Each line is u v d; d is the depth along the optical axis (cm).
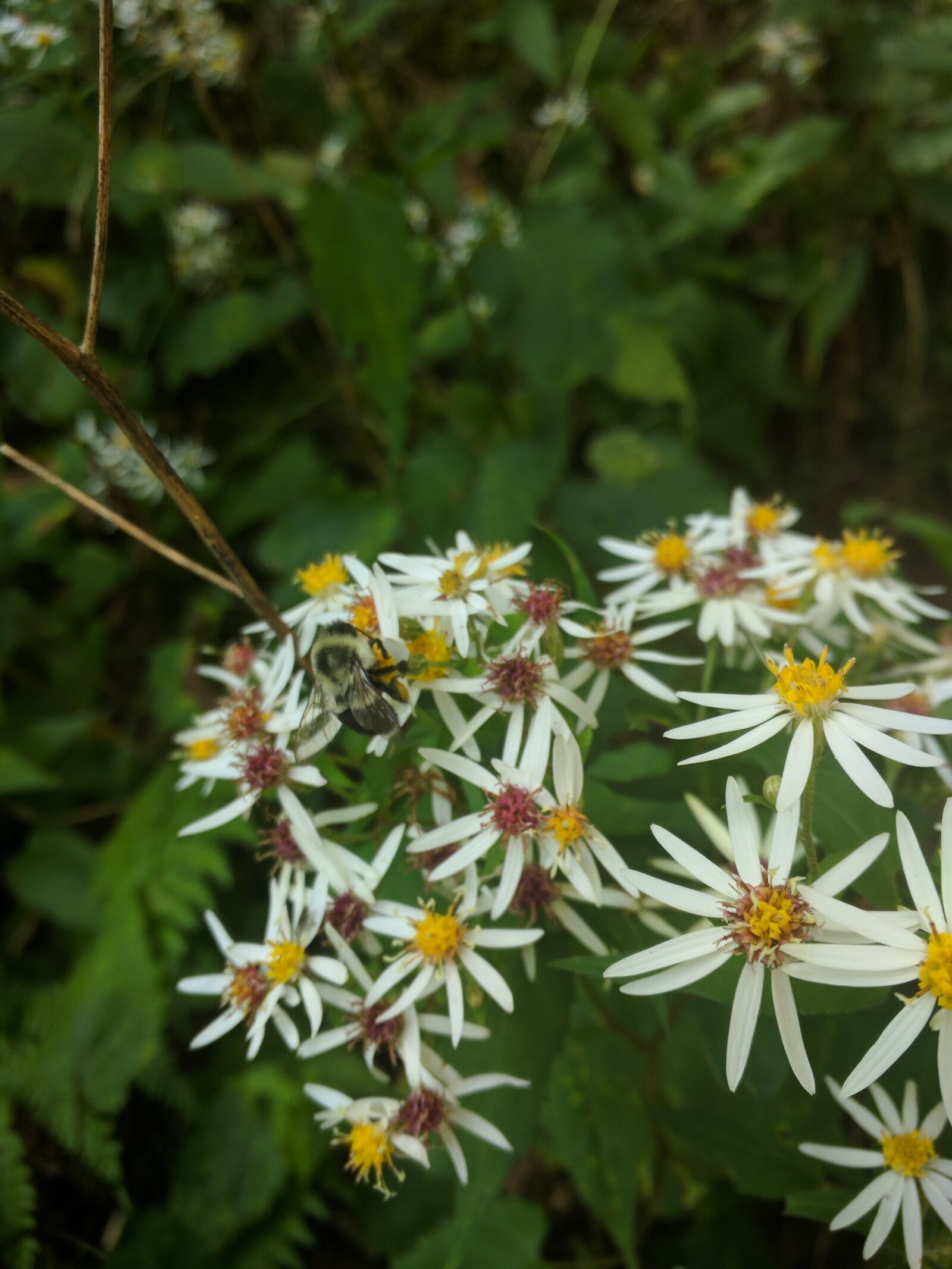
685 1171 16
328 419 29
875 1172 12
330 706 12
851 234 26
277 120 29
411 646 12
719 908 10
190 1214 18
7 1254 17
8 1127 18
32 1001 20
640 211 28
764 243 28
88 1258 18
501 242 26
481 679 12
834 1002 10
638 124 25
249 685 15
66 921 23
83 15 21
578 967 10
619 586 21
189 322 27
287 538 22
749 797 10
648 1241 16
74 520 28
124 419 13
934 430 26
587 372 24
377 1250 18
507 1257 16
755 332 27
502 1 28
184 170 24
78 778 26
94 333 12
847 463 28
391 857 12
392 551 22
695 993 10
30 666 27
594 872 11
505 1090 12
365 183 21
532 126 31
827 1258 16
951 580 25
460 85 32
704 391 27
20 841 25
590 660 13
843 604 15
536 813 11
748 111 29
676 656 16
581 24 29
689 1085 14
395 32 31
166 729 23
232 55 23
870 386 27
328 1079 18
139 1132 19
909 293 26
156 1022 18
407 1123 12
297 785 13
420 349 26
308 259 28
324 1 22
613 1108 15
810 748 10
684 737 11
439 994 12
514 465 23
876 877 11
